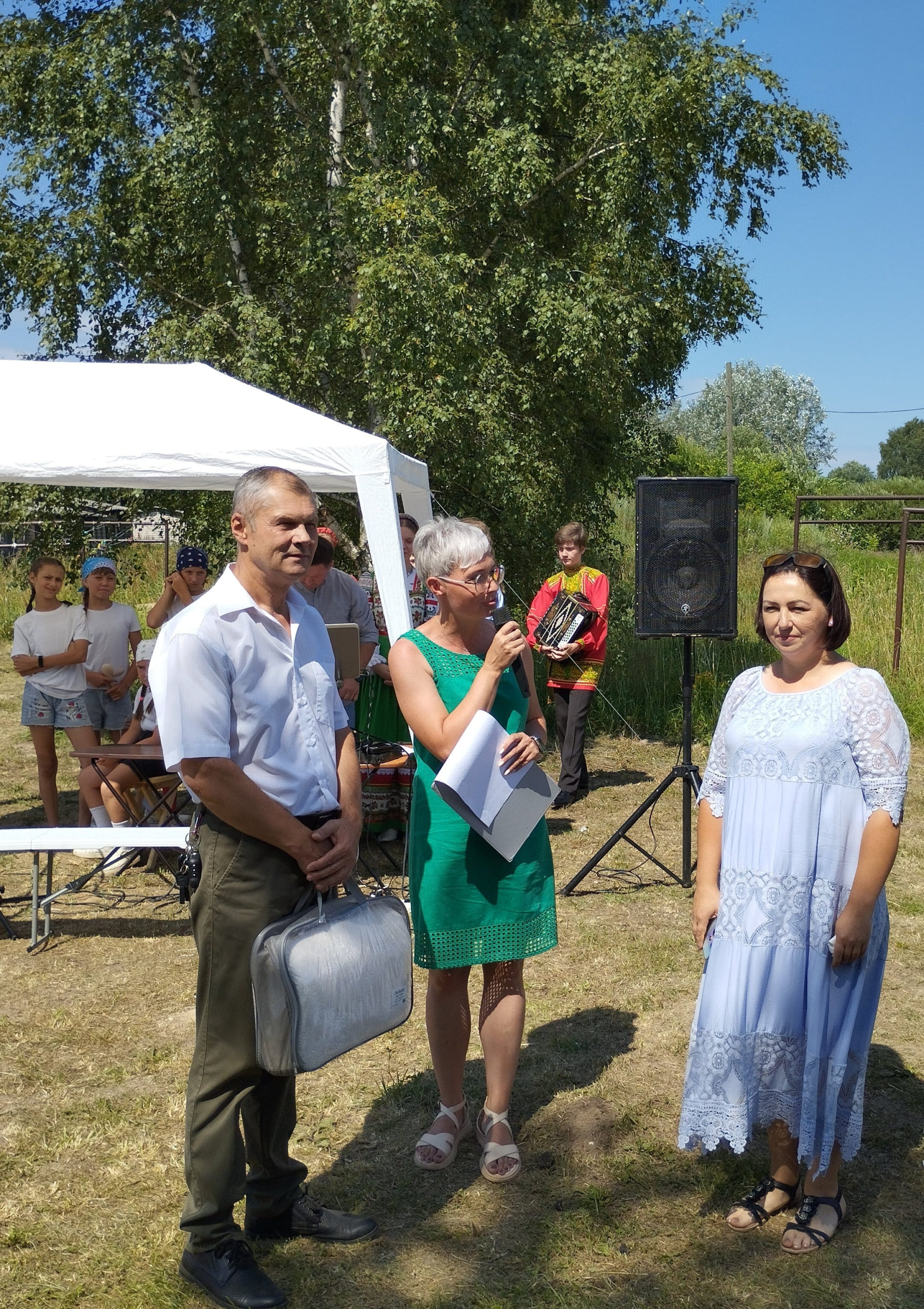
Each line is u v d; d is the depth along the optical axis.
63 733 10.03
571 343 10.88
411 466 6.58
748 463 35.31
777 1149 2.98
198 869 2.61
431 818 3.06
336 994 2.54
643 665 11.31
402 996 2.71
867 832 2.70
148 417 5.60
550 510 11.46
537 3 12.62
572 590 7.75
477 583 2.99
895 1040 4.08
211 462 5.48
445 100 11.44
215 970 2.56
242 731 2.54
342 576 6.31
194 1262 2.68
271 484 2.56
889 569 16.05
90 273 11.99
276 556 2.55
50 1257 2.87
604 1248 2.87
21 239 12.27
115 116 11.76
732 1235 2.93
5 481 5.59
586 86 11.95
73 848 4.95
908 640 11.55
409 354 10.23
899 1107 3.59
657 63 11.98
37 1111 3.59
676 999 4.47
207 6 11.88
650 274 12.10
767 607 2.81
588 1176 3.22
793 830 2.74
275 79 12.32
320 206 11.56
